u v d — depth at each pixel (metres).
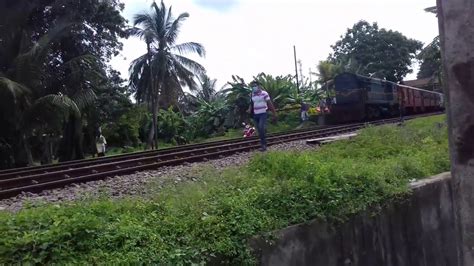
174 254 3.34
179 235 3.65
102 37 27.83
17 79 22.12
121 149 34.62
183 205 4.29
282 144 13.32
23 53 23.05
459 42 2.17
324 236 4.44
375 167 6.16
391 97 30.30
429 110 39.78
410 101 33.75
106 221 3.79
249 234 3.83
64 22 24.59
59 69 24.73
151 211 4.19
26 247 3.15
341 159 7.39
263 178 5.46
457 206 2.24
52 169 11.25
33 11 25.19
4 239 3.20
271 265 3.92
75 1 25.12
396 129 11.30
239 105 38.75
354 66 63.31
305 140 14.23
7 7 23.28
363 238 4.83
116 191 6.69
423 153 7.91
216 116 41.34
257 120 11.09
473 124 2.16
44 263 3.07
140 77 36.62
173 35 36.09
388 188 5.32
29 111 21.27
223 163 9.65
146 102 37.16
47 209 3.96
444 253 5.96
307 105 33.31
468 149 2.18
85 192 6.84
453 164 2.24
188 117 46.97
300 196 4.61
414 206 5.58
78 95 23.88
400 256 5.23
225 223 3.88
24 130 21.75
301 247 4.21
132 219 3.83
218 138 35.28
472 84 2.15
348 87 27.20
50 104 21.28
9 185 8.65
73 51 26.62
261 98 11.05
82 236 3.34
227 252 3.60
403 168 6.34
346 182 5.11
